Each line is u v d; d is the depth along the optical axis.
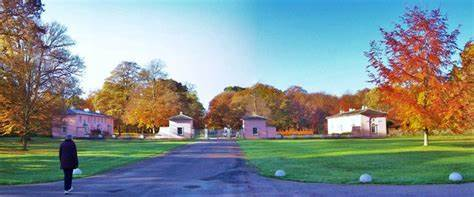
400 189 15.56
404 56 37.44
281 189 16.36
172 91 100.94
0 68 46.41
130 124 102.81
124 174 21.94
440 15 37.41
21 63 46.44
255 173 21.80
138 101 92.62
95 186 17.73
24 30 42.94
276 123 109.94
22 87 46.62
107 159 31.22
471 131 78.94
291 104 113.12
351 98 123.38
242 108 109.12
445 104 36.84
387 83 38.25
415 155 29.42
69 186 16.02
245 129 88.19
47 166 25.77
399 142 50.56
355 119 91.88
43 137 83.25
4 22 40.72
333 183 17.56
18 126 46.50
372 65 38.78
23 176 20.75
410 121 38.59
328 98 125.19
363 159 27.64
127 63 108.31
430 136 71.62
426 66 36.97
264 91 119.88
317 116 114.69
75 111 92.00
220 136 92.56
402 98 37.44
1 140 67.31
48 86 48.94
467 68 38.28
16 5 40.62
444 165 22.50
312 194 15.01
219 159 31.00
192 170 23.67
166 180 19.48
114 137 84.94
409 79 37.50
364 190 15.55
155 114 91.19
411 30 37.84
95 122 100.44
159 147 48.44
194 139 79.69
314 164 25.30
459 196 13.91
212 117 109.25
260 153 36.50
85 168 24.64
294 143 55.16
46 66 48.44
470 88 37.56
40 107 48.41
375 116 89.44
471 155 28.31
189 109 110.06
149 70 95.25
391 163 24.55
